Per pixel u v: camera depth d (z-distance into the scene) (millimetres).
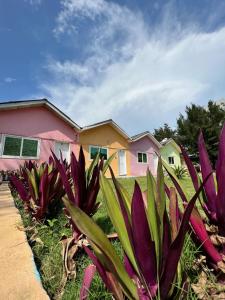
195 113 30906
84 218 944
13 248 2049
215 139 27609
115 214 1062
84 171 2031
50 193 2836
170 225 1016
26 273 1602
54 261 1735
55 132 13539
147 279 906
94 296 1242
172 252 846
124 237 1033
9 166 11359
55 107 13219
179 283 1015
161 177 1001
